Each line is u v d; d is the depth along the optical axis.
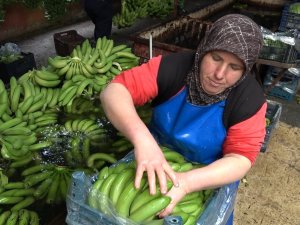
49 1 6.18
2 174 2.06
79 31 7.06
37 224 1.80
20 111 2.59
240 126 1.38
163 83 1.47
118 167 1.43
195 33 4.90
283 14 5.47
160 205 1.15
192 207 1.37
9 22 6.34
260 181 3.32
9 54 4.58
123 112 1.32
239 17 1.21
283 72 4.39
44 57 5.83
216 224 1.43
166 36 4.57
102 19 5.59
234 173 1.30
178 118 1.53
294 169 3.54
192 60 1.45
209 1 9.70
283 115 4.71
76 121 2.60
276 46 4.04
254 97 1.39
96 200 1.21
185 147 1.55
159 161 1.18
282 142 3.95
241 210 2.98
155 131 1.70
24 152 2.23
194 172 1.23
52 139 2.40
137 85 1.46
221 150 1.53
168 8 6.12
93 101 2.86
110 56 3.39
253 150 1.37
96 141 2.40
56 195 1.98
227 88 1.34
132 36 3.97
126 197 1.23
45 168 2.14
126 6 5.79
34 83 2.96
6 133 2.32
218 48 1.17
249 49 1.16
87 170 2.12
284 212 3.00
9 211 1.86
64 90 2.89
